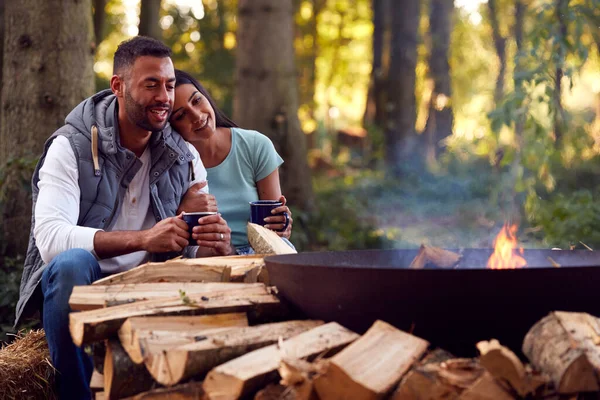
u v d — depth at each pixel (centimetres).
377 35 1873
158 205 312
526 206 627
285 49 872
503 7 2262
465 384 184
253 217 330
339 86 3142
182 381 204
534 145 593
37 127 494
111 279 251
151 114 301
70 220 291
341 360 183
